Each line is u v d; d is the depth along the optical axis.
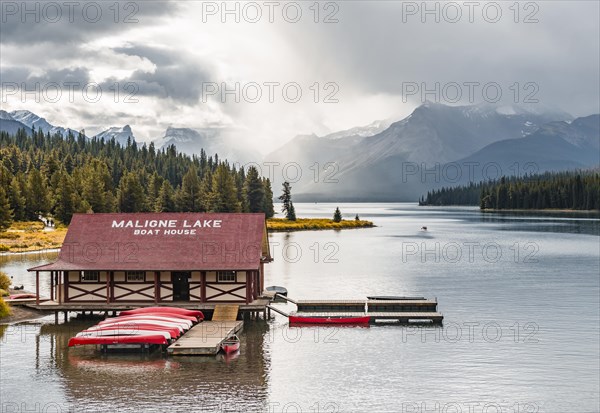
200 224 62.75
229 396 39.34
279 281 87.38
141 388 40.59
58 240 136.75
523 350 50.00
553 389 41.38
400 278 90.19
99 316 59.72
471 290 79.06
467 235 173.88
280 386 41.22
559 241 150.75
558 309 66.12
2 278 71.25
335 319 58.88
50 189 176.62
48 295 70.50
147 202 187.12
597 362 46.91
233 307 57.94
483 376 43.94
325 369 44.91
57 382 41.62
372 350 49.94
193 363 45.88
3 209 143.62
